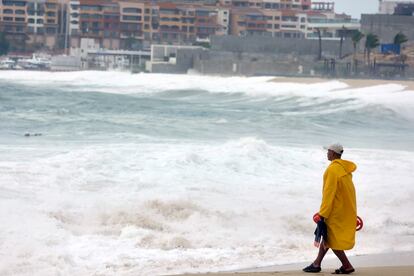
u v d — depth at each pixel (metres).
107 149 58.47
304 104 137.62
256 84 187.62
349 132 91.50
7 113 95.44
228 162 54.16
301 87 175.00
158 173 49.69
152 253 32.16
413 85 163.12
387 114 115.50
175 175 49.31
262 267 30.31
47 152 58.03
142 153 55.94
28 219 35.34
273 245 34.56
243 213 39.84
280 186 48.66
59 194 41.53
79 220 36.75
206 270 29.69
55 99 130.88
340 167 26.11
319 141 78.88
